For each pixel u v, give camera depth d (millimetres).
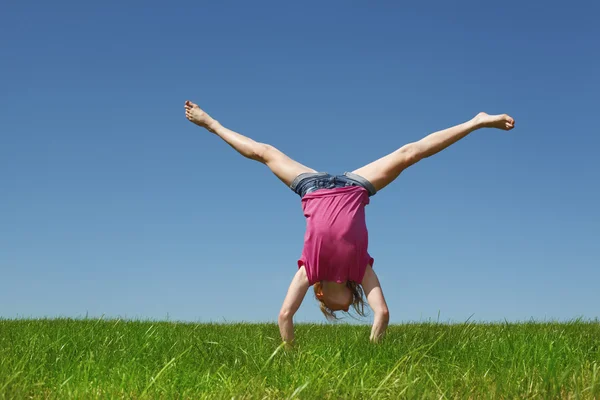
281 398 3389
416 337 5840
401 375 3697
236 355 4766
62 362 4371
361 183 5535
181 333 7074
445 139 5773
